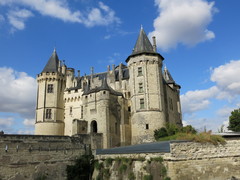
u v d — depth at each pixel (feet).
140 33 150.10
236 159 69.92
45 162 92.58
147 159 69.87
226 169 67.51
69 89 169.37
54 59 183.01
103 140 122.93
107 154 91.04
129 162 76.07
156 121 127.95
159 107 132.05
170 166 62.13
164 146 65.51
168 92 165.37
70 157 100.73
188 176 62.39
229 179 66.59
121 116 138.82
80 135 109.70
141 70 137.28
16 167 84.94
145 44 144.25
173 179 60.85
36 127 163.63
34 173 88.74
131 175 73.51
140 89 135.03
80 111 160.35
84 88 162.50
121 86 153.07
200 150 66.28
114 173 81.56
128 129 140.05
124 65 174.70
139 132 127.65
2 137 84.64
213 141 68.54
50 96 168.25
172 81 188.34
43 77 170.71
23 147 88.22
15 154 85.76
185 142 65.62
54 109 165.68
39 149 92.22
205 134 70.69
